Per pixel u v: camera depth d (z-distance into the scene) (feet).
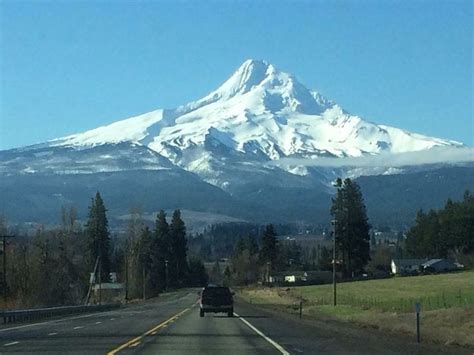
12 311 157.28
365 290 316.40
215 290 175.11
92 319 166.71
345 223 429.79
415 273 440.86
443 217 502.38
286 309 224.53
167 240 545.44
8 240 288.30
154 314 193.16
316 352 80.79
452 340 95.14
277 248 590.96
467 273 397.80
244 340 97.76
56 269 310.45
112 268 526.98
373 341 97.09
